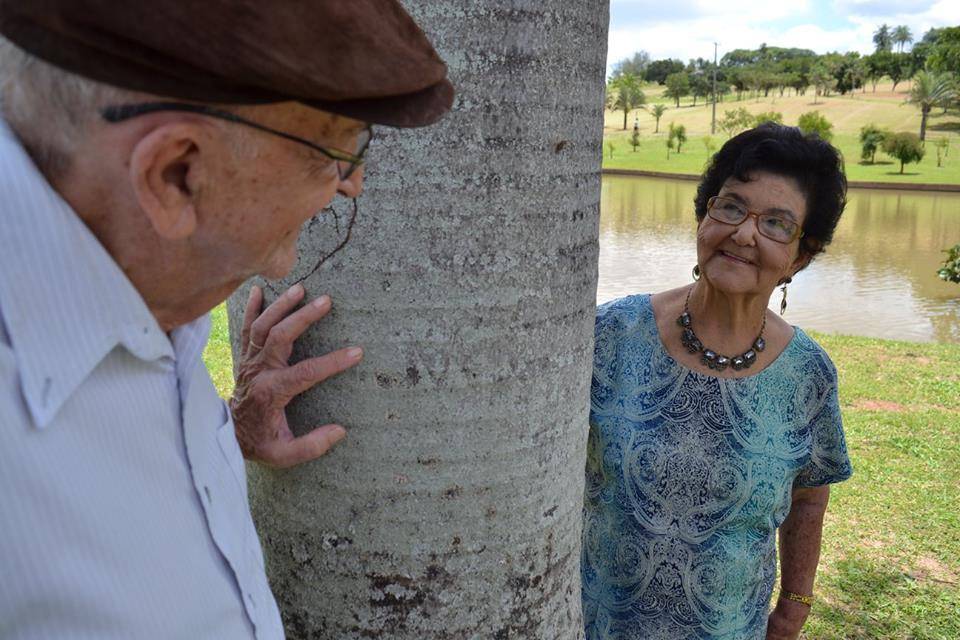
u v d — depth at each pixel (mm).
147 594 874
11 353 779
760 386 1924
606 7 1437
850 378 8695
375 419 1361
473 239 1297
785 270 1870
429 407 1356
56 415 806
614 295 16781
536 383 1430
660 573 1961
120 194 824
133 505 877
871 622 4344
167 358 973
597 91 1445
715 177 1917
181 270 908
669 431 1938
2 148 788
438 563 1438
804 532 2184
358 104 843
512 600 1513
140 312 881
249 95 782
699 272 1939
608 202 36844
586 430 1637
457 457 1391
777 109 87562
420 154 1251
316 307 1313
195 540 982
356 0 797
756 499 1912
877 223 30203
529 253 1353
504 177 1291
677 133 66625
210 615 979
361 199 1270
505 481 1439
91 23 708
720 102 107750
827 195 1842
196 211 863
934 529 5355
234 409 1383
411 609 1458
